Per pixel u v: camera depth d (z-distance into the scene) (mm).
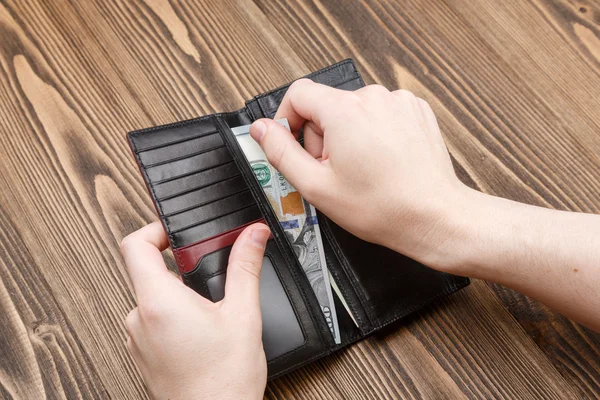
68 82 974
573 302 660
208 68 1004
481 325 865
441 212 694
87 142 947
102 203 918
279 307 755
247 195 770
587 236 656
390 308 816
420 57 1040
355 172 687
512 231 684
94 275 886
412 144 709
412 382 844
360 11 1059
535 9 1066
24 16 1000
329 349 773
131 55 998
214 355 629
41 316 861
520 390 838
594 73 1032
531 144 989
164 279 653
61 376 838
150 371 650
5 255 886
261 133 743
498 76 1030
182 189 744
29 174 927
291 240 791
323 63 1027
